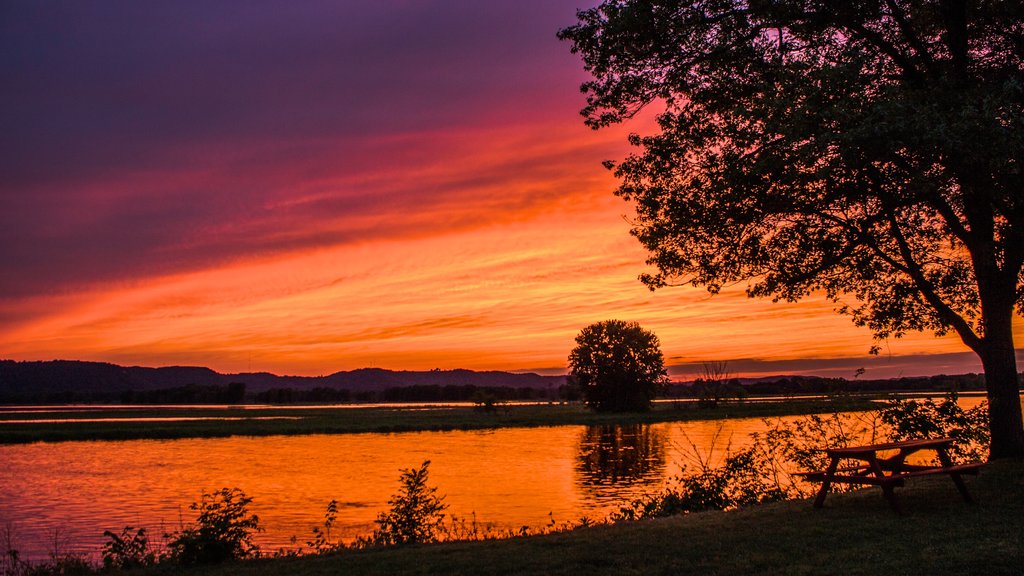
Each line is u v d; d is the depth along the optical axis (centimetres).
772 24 1543
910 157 1278
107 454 5466
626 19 1552
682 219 1633
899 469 1295
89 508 2936
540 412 12000
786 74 1384
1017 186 1220
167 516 2728
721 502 1605
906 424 1634
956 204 1321
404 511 1448
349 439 6806
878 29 1598
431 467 4206
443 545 1174
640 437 6525
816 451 1731
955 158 1218
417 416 10981
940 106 1276
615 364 10706
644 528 1188
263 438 7062
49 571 1376
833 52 1505
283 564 1071
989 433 1644
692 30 1591
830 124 1247
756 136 1395
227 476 3956
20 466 4628
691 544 1024
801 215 1608
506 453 5119
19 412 15312
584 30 1672
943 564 849
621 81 1712
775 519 1189
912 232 1798
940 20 1612
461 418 10194
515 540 1158
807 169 1310
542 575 889
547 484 3388
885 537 1002
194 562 1184
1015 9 1438
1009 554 876
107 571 1190
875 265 1802
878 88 1330
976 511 1148
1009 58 1502
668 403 13375
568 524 1809
